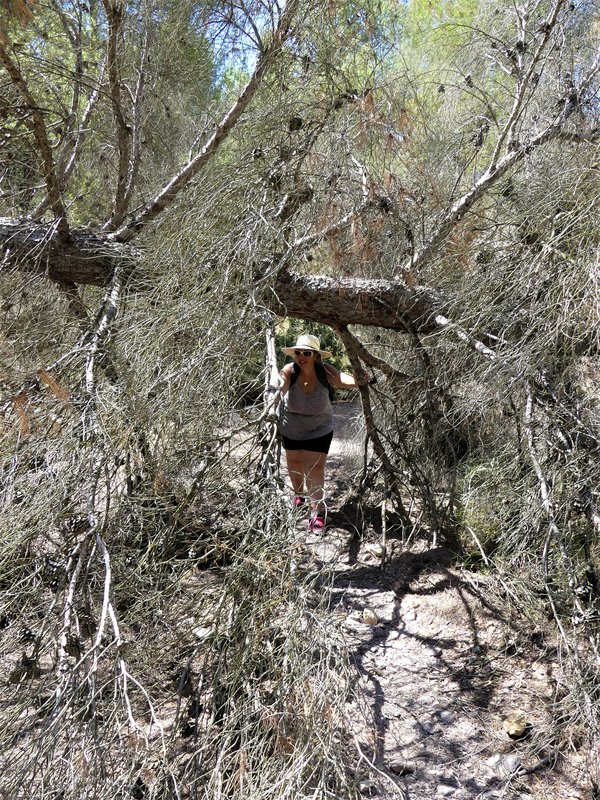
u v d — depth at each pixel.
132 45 3.75
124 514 2.32
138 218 3.53
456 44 4.53
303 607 1.97
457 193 3.96
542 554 3.12
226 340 2.59
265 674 1.98
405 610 3.42
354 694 2.07
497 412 3.42
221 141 3.32
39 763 1.82
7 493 2.20
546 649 3.03
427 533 4.21
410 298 3.55
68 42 3.54
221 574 2.58
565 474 2.89
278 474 2.39
